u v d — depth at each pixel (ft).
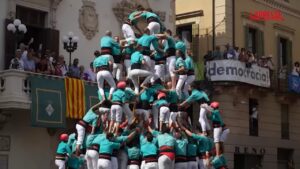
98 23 104.58
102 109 61.11
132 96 61.21
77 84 91.15
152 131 59.00
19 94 83.30
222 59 123.03
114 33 107.45
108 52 64.59
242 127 129.39
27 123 89.92
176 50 66.28
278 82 140.36
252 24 137.80
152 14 67.77
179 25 138.10
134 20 68.95
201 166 62.69
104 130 60.39
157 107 61.41
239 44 133.18
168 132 58.59
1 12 89.45
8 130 87.40
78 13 101.19
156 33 67.26
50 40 95.45
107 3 106.63
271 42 144.15
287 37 150.51
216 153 68.69
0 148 86.17
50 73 89.30
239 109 128.88
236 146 126.82
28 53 88.74
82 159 67.26
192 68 68.03
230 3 131.13
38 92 85.30
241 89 127.54
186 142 59.77
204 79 123.95
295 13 154.30
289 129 146.20
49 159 92.99
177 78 65.57
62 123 88.12
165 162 56.13
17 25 85.15
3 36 89.35
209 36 131.75
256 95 134.82
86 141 61.57
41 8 95.25
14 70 83.15
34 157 90.94
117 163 57.67
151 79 64.39
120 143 57.36
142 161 57.47
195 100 67.21
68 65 98.32
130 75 62.49
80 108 90.94
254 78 128.77
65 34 98.63
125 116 62.08
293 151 146.51
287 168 145.18
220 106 124.77
